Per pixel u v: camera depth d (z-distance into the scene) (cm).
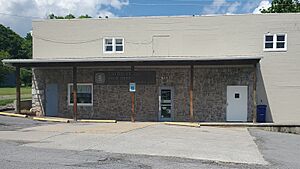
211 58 1831
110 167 824
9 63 2042
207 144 1220
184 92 2128
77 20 2264
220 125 1883
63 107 2261
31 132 1412
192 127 1788
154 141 1234
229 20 2109
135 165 854
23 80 7625
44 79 2288
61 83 2267
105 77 2208
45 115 2277
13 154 956
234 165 895
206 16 2130
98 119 2161
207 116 2109
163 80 2148
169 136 1380
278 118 2070
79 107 2239
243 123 1906
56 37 2284
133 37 2202
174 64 1933
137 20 2200
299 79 2061
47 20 2295
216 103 2106
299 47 2059
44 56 2294
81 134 1365
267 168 877
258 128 1870
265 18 2083
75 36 2264
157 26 2178
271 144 1326
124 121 2064
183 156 984
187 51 2144
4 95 4488
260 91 2081
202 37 2131
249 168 868
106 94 2208
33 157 919
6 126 1628
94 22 2247
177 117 2130
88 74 2228
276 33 2073
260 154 1075
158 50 2172
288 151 1174
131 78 1984
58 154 967
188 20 2147
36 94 2289
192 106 1920
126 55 2205
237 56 1966
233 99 2098
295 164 940
